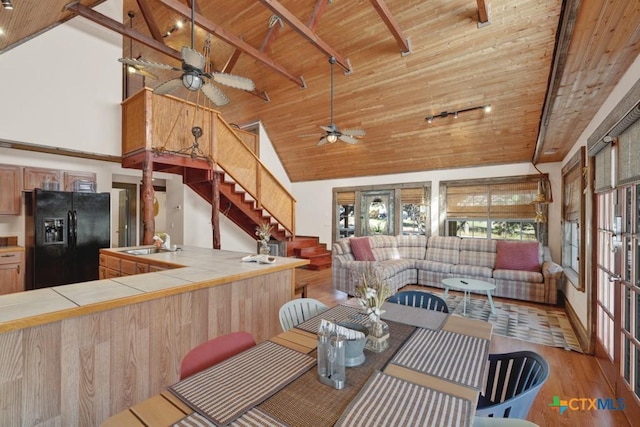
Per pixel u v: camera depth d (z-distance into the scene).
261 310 2.66
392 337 1.50
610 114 2.30
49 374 1.43
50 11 3.29
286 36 5.21
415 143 6.23
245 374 1.16
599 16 1.49
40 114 3.99
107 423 0.89
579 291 3.33
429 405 0.95
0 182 4.48
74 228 4.71
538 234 5.64
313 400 0.99
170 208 6.75
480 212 6.21
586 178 3.07
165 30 5.83
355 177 7.86
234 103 7.26
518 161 5.75
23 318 1.33
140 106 4.37
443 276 5.38
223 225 7.01
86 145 4.40
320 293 5.11
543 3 3.54
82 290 1.82
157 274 2.33
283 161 8.30
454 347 1.39
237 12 5.06
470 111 5.12
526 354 1.40
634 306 1.95
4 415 1.30
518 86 4.46
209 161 5.05
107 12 4.66
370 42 4.80
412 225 7.09
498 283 4.86
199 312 2.14
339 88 5.73
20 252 4.50
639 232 1.90
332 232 8.23
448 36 4.29
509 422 0.99
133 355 1.75
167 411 0.94
